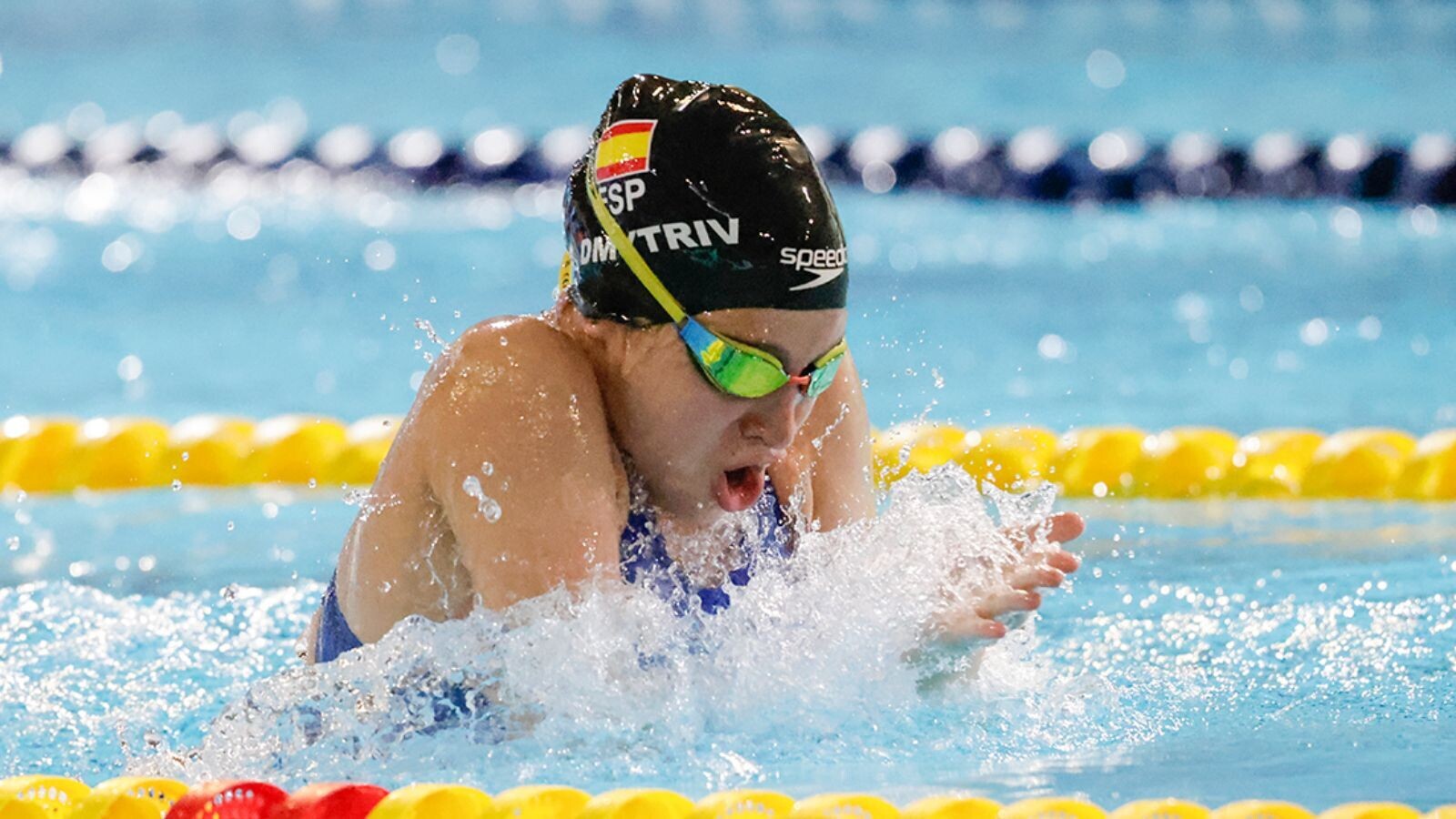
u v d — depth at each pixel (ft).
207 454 56.34
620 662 24.04
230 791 20.92
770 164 22.76
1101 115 153.28
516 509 23.50
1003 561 25.71
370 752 24.26
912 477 27.68
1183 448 52.24
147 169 133.28
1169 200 118.93
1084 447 53.16
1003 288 89.10
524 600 23.49
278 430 57.21
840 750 24.00
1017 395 65.00
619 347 23.93
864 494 27.66
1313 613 33.83
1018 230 108.68
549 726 23.89
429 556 24.56
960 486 27.71
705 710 24.68
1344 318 79.36
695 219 22.59
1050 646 31.60
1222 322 79.51
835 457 27.22
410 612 24.99
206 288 91.71
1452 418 60.23
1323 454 51.31
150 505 52.65
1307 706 26.71
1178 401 63.82
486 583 23.72
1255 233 104.99
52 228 111.96
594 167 23.79
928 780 22.58
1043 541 25.67
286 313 85.05
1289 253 97.60
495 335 24.64
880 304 85.05
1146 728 25.43
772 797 19.99
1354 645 31.07
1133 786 22.18
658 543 24.94
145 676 31.78
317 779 23.66
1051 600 36.09
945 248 101.86
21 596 38.50
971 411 62.03
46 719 28.91
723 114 23.13
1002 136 140.26
